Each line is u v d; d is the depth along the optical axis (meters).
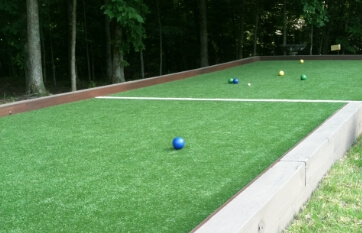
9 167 4.04
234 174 3.59
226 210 2.43
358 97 7.30
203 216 2.78
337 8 20.38
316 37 21.23
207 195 3.14
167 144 4.68
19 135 5.42
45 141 5.05
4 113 6.85
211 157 4.11
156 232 2.57
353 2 19.77
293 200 2.98
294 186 2.99
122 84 9.40
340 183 3.60
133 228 2.65
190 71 12.09
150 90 9.48
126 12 12.18
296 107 6.59
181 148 4.45
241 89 9.02
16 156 4.42
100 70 22.67
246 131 5.14
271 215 2.60
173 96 8.39
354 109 5.24
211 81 10.80
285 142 4.57
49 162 4.16
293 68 13.32
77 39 20.02
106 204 3.05
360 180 3.67
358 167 4.07
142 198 3.13
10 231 2.67
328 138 3.91
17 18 13.84
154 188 3.33
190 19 21.88
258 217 2.41
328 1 20.08
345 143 4.61
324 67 13.16
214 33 22.34
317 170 3.56
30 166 4.05
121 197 3.17
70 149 4.63
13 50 20.12
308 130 5.07
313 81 9.83
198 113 6.45
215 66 13.48
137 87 9.88
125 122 6.00
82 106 7.57
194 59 22.97
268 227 2.57
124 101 7.98
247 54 22.86
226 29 22.30
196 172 3.68
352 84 9.02
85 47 21.14
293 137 4.77
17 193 3.34
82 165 4.02
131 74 22.48
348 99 7.13
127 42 13.93
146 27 19.27
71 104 7.87
